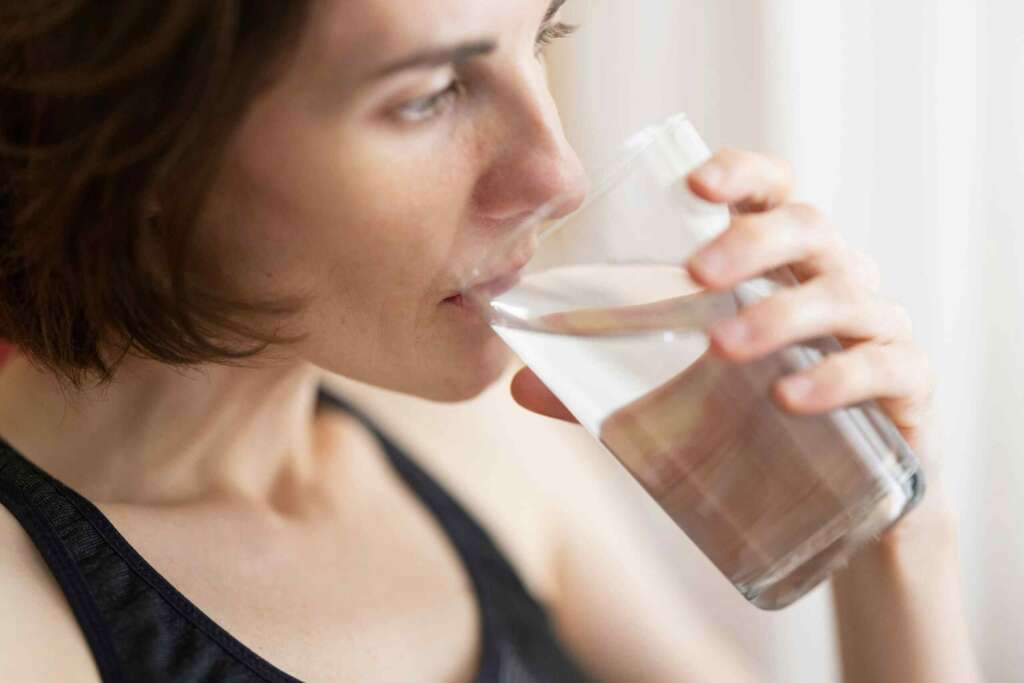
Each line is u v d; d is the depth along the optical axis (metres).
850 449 0.77
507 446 1.40
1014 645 1.75
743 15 1.64
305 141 0.75
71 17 0.72
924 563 1.08
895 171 1.62
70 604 0.93
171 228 0.79
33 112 0.77
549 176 0.78
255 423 1.15
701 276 0.74
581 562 1.38
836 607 1.12
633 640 1.36
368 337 0.86
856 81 1.62
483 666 1.17
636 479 0.79
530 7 0.74
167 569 1.03
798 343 0.77
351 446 1.29
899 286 1.66
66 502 0.97
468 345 0.86
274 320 0.84
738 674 1.38
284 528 1.14
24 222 0.82
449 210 0.79
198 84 0.71
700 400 0.76
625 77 1.70
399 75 0.72
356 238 0.79
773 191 0.81
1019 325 1.63
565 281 0.75
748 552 0.78
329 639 1.08
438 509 1.28
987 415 1.68
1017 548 1.72
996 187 1.60
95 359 0.94
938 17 1.56
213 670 0.96
